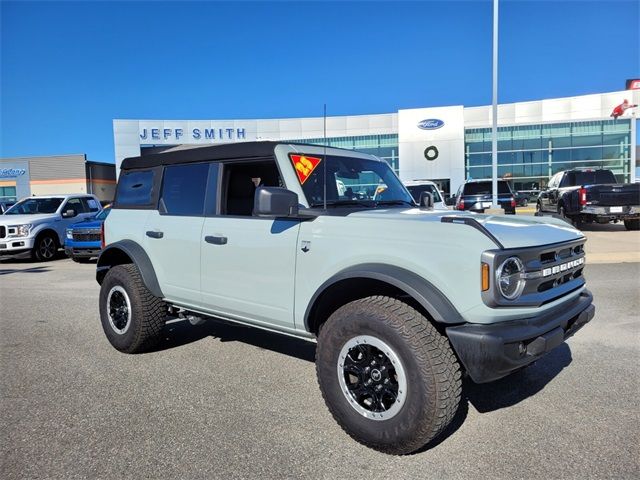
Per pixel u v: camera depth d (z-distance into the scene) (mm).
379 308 3121
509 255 2910
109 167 56281
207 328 6195
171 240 4664
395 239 3188
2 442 3352
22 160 52750
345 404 3277
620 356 4898
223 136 42062
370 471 2949
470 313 2910
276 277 3783
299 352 5219
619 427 3443
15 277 11344
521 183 38031
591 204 15672
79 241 13516
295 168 3891
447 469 2955
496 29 16281
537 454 3109
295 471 2961
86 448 3260
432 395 2896
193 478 2900
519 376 4430
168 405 3922
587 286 8273
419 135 38500
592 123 36750
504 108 38812
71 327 6449
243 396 4082
